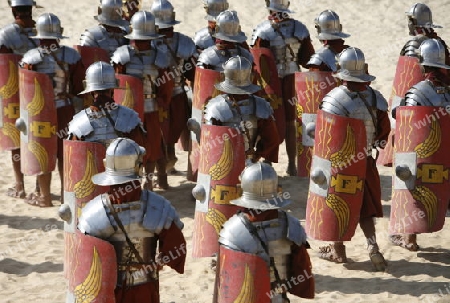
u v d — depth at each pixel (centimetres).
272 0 3094
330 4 5847
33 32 3033
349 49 2253
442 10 5616
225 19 2717
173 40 2991
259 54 3080
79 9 5847
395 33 5294
